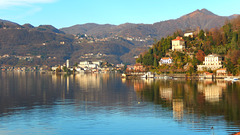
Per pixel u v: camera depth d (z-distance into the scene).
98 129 126.62
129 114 154.00
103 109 168.88
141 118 144.50
